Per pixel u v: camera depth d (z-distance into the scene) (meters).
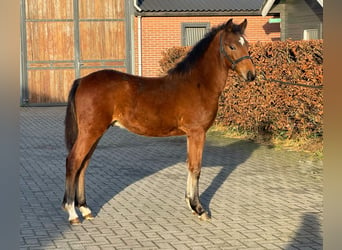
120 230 7.18
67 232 7.10
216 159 12.27
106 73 7.60
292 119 13.34
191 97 7.70
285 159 12.09
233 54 7.63
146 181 10.09
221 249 6.44
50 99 24.34
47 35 24.14
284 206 8.30
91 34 24.33
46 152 13.30
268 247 6.50
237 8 24.00
